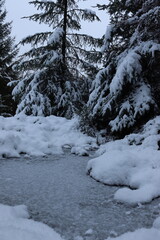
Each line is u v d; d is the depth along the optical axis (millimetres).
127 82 7461
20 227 2363
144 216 2885
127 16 8266
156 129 6219
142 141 6152
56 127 8914
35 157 6051
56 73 12703
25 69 12656
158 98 7754
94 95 8469
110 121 7660
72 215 2865
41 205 3127
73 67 13508
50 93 12773
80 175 4602
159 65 7367
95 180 4293
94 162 4645
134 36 7164
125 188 3592
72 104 12070
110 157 4551
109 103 7738
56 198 3396
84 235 2408
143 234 2322
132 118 7277
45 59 12102
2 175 4402
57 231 2467
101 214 2922
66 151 7039
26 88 12008
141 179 3832
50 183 4062
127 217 2855
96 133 8594
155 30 6871
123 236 2328
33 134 7879
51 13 12883
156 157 4598
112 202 3318
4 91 18547
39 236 2186
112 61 8195
